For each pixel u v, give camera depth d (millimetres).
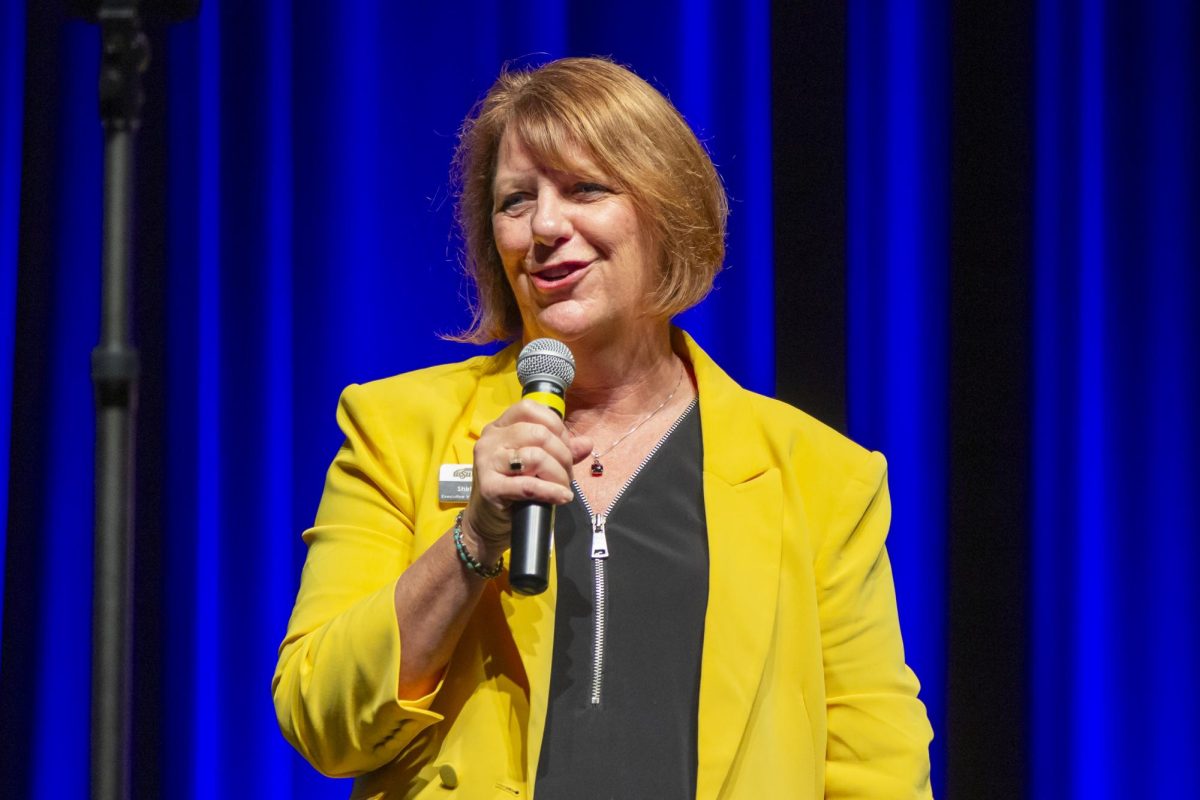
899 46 7676
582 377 4527
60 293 7559
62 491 7438
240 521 7391
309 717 3871
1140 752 7461
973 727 7398
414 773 3949
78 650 7363
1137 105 7785
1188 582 7531
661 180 4352
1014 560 7484
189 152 7586
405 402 4387
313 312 7496
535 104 4375
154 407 7484
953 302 7586
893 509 7426
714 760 3900
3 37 7484
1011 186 7668
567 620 4039
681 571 4145
